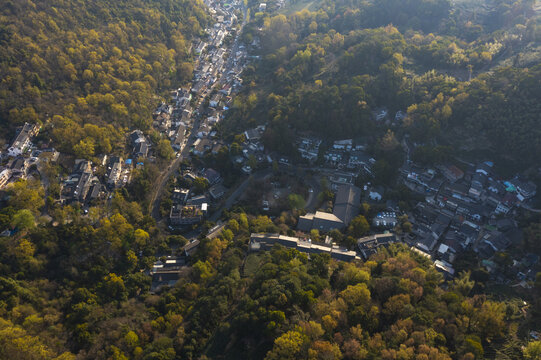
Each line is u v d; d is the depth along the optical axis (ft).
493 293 605.31
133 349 503.20
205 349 485.15
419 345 412.16
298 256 597.11
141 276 645.51
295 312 460.55
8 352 452.76
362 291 476.95
